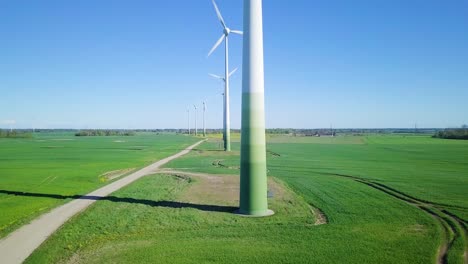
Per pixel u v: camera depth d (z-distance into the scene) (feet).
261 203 74.79
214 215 73.36
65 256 51.29
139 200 88.43
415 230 62.90
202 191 101.24
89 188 108.06
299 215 73.46
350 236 59.41
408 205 82.53
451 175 138.21
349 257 50.24
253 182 74.43
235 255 51.08
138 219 69.92
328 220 69.72
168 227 64.90
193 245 55.42
